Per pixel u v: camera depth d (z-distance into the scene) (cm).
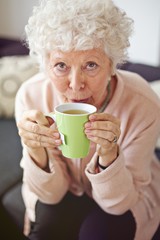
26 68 197
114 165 92
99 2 84
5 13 258
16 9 252
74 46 79
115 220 108
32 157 99
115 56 86
